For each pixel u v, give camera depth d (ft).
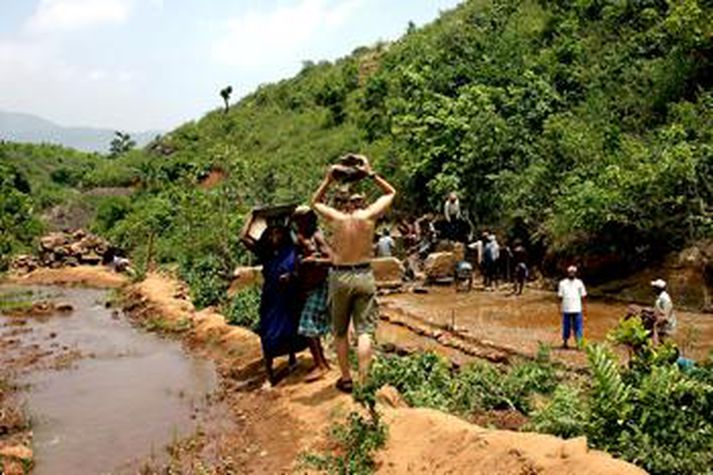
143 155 184.14
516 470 18.21
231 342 39.52
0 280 90.89
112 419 28.73
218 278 61.98
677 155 58.18
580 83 83.76
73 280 88.99
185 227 91.56
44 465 24.09
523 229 71.36
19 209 127.34
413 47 128.88
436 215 82.53
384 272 67.56
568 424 21.72
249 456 23.68
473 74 96.78
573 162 70.69
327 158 116.78
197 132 170.09
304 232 28.91
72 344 45.03
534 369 31.73
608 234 61.87
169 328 47.93
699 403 21.24
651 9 83.35
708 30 69.82
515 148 78.59
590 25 92.48
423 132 89.81
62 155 250.37
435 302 60.03
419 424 21.98
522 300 60.29
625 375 24.50
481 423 26.84
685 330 47.70
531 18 103.65
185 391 32.35
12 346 44.68
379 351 37.60
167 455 24.70
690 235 57.21
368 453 21.31
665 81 73.36
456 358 40.19
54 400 31.58
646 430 19.98
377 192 91.66
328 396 26.35
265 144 141.59
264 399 28.84
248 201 91.76
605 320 51.70
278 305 29.71
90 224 144.46
